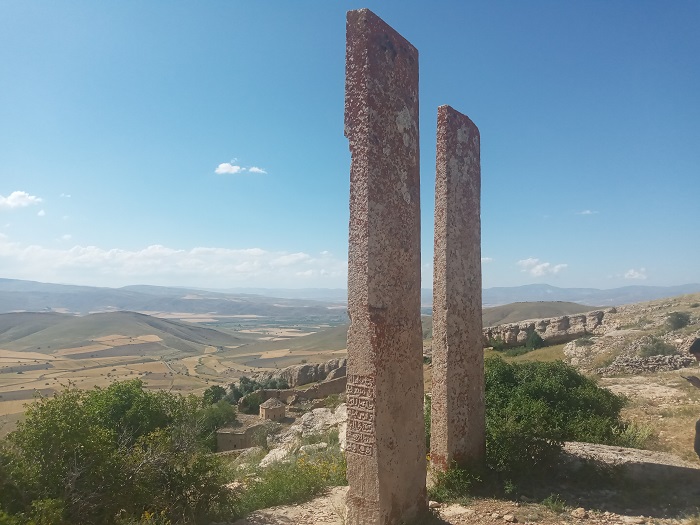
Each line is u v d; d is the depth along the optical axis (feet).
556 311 380.37
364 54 21.08
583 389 42.86
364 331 20.76
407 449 22.41
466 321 29.22
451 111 28.60
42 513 21.71
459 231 28.91
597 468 29.43
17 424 25.36
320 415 93.61
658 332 114.83
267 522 27.48
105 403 63.26
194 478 29.43
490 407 38.32
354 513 20.92
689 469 27.99
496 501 26.27
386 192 21.74
